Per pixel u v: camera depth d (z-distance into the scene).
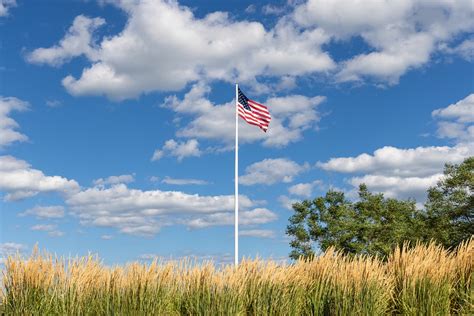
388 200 35.44
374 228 32.38
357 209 34.31
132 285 9.58
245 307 10.54
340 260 11.74
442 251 11.79
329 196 32.56
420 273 10.58
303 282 11.18
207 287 10.09
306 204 32.75
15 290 8.72
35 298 8.68
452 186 32.72
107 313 9.12
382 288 10.69
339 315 10.15
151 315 9.34
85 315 9.08
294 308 10.65
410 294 10.45
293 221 32.56
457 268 11.11
